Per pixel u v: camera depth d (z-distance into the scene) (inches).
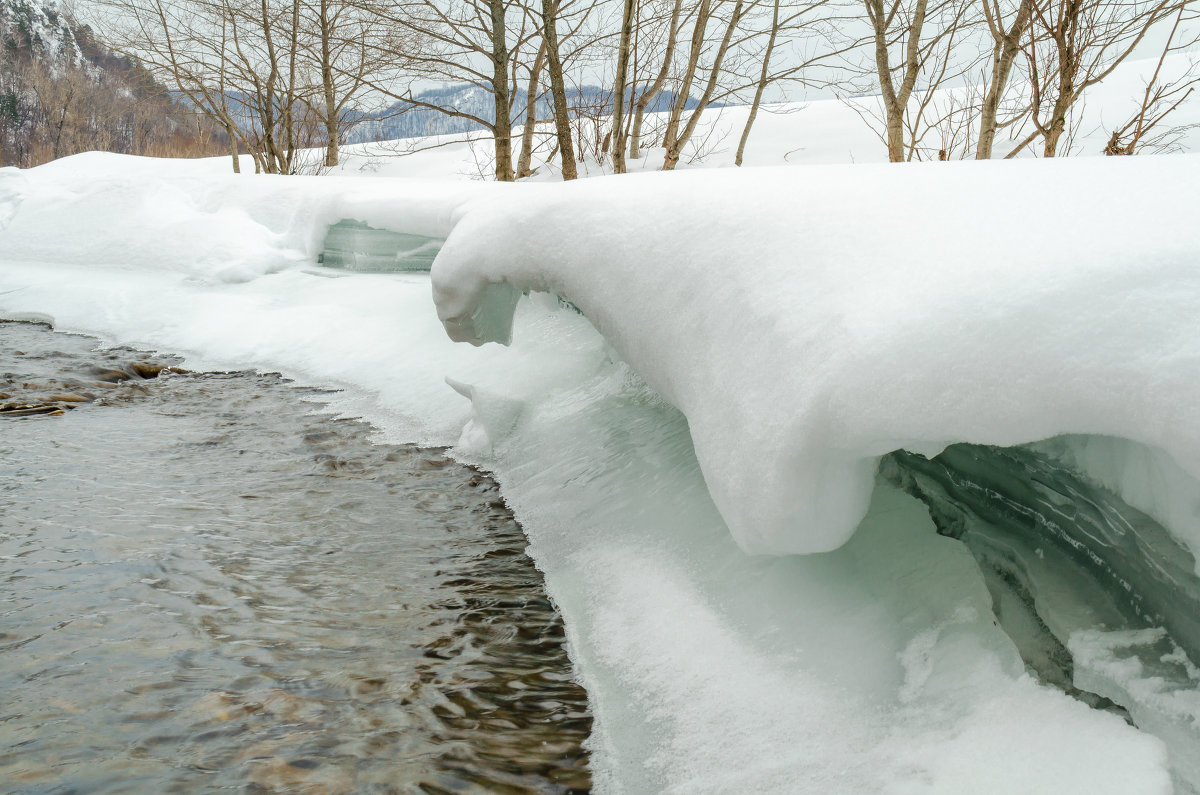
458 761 76.0
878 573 89.6
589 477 143.4
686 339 95.1
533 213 128.6
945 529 94.2
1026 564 80.0
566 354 194.5
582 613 106.7
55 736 76.5
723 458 84.2
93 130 1828.2
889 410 67.1
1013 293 65.4
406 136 786.8
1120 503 70.7
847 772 68.3
